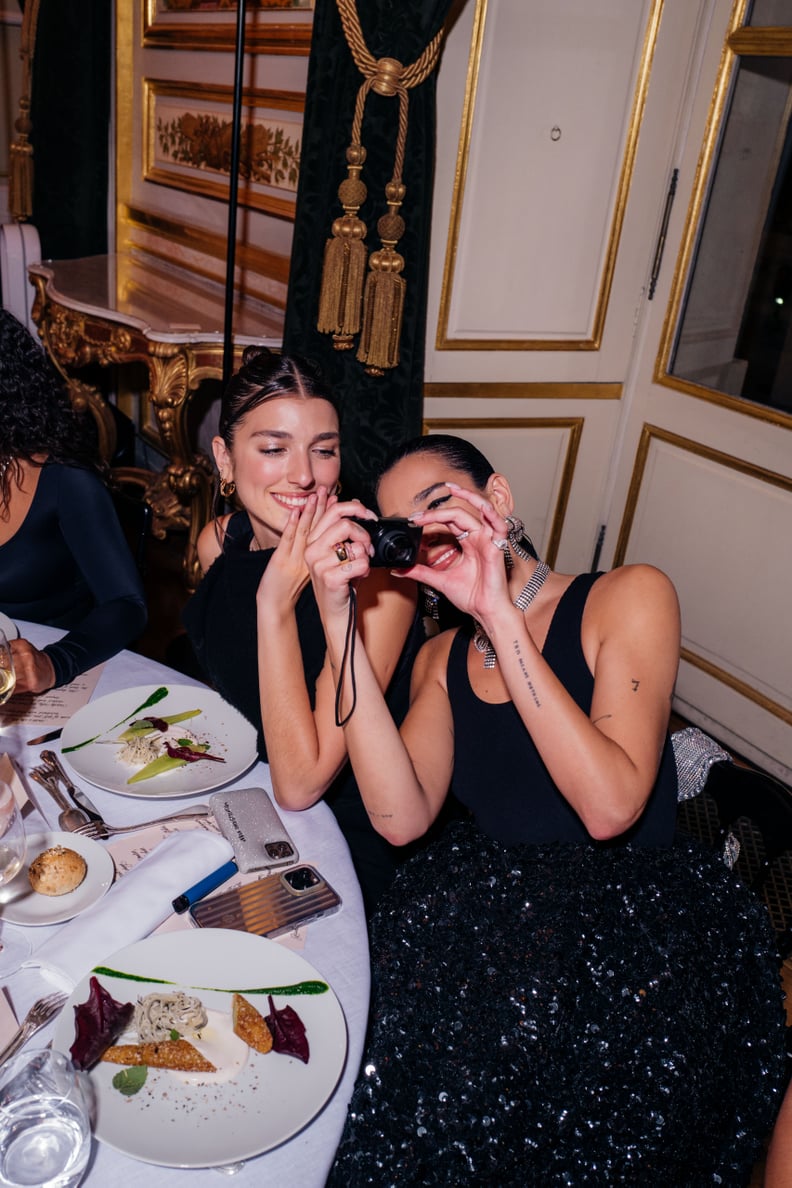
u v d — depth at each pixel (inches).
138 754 49.5
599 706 47.9
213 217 146.1
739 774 53.6
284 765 48.1
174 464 125.3
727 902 47.0
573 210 114.2
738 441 112.0
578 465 129.3
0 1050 33.3
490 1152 39.2
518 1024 41.5
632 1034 41.5
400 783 47.9
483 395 120.0
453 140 105.7
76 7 154.3
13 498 70.8
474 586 46.4
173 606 137.7
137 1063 33.0
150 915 39.0
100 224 171.8
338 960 38.7
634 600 49.1
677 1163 41.6
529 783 50.1
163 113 155.9
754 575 112.8
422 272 101.6
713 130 109.5
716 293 113.4
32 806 46.1
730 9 105.4
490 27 102.0
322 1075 33.1
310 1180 30.5
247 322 124.4
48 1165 29.0
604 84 109.0
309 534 50.1
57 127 161.3
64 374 139.4
